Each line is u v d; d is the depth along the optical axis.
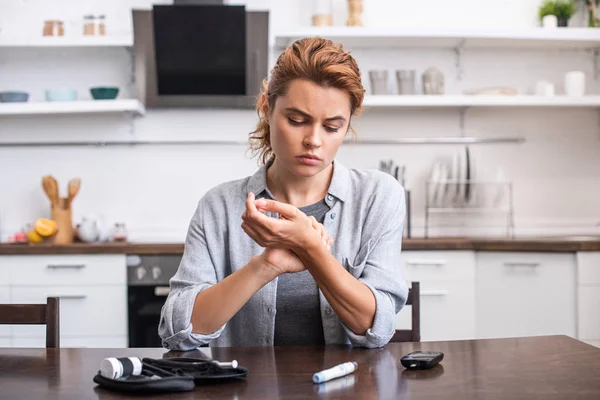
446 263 3.21
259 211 1.24
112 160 3.75
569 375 1.08
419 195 3.80
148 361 1.14
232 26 3.54
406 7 3.83
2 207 3.73
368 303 1.29
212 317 1.29
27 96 3.55
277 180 1.48
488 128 3.83
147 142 3.72
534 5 3.84
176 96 3.65
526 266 3.19
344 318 1.31
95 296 3.19
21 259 3.19
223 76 3.62
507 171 3.83
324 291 1.30
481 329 3.21
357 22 3.62
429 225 3.79
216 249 1.48
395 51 3.82
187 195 3.77
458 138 3.79
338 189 1.47
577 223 3.85
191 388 1.03
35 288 3.19
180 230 3.75
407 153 3.80
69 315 3.18
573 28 3.58
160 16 3.53
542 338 1.37
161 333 1.34
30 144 3.72
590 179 3.85
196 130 3.77
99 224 3.52
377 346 1.32
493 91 3.60
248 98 3.66
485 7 3.84
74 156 3.75
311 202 1.48
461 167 3.60
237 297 1.28
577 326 3.15
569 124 3.85
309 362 1.20
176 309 1.31
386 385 1.04
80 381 1.10
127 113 3.74
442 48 3.82
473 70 3.84
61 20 3.76
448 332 3.21
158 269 3.19
